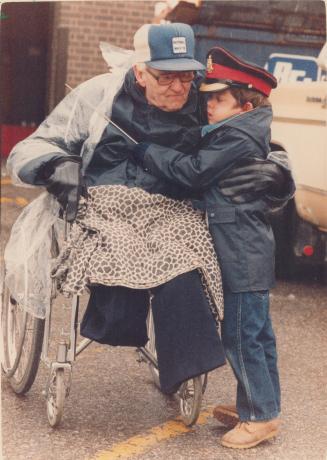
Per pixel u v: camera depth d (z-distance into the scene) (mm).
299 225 6941
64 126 3953
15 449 3799
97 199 3805
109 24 12906
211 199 3791
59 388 3893
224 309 3826
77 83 12891
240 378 3846
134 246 3680
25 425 4059
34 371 4207
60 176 3746
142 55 3721
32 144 3908
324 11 7984
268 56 8109
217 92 3748
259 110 3793
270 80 3793
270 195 3861
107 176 3863
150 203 3803
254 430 3883
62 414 4008
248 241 3766
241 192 3752
